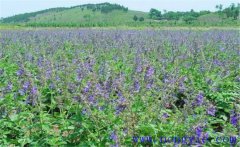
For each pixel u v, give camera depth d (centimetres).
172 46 2017
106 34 2955
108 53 1786
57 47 2045
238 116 752
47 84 1159
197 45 1889
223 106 1088
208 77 1216
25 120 898
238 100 992
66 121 842
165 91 902
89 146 768
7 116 892
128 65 1435
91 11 17450
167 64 1447
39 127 832
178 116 816
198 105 871
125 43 2091
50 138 807
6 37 2794
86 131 812
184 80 1109
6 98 958
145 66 1096
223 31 3922
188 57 1595
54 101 968
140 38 2522
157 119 844
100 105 843
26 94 972
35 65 1433
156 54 1628
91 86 863
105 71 1166
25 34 3145
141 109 891
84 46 2112
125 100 794
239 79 1274
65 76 1080
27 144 846
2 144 810
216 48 2109
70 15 17700
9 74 1277
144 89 947
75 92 916
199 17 9519
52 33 3288
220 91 1182
